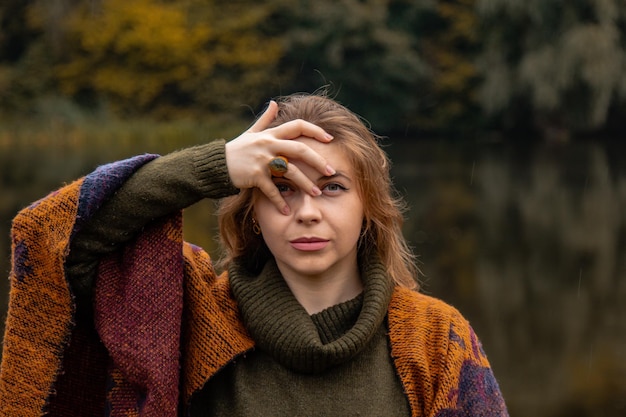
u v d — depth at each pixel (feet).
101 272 5.57
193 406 5.64
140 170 5.56
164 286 5.49
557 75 71.15
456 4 88.79
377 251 5.81
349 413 5.42
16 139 69.41
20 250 5.43
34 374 5.44
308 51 85.61
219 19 86.84
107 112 80.12
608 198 42.01
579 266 26.23
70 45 84.38
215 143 5.52
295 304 5.54
